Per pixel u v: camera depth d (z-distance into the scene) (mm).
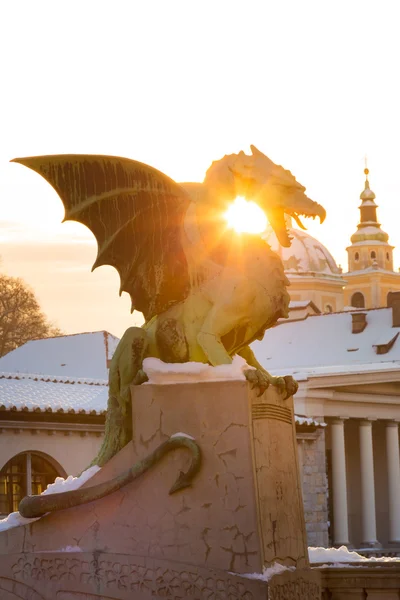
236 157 15094
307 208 15250
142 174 14766
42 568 14289
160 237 14727
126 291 14992
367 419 64500
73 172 14891
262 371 14867
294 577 13898
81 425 41219
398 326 72312
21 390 41781
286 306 14867
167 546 13758
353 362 70688
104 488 14109
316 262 121750
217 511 13547
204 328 14250
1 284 92625
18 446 39875
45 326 96125
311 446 53250
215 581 13383
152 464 13914
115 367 14711
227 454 13578
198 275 14570
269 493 13812
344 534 61875
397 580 15523
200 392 13812
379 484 69312
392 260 170375
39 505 14219
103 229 14992
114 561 13953
